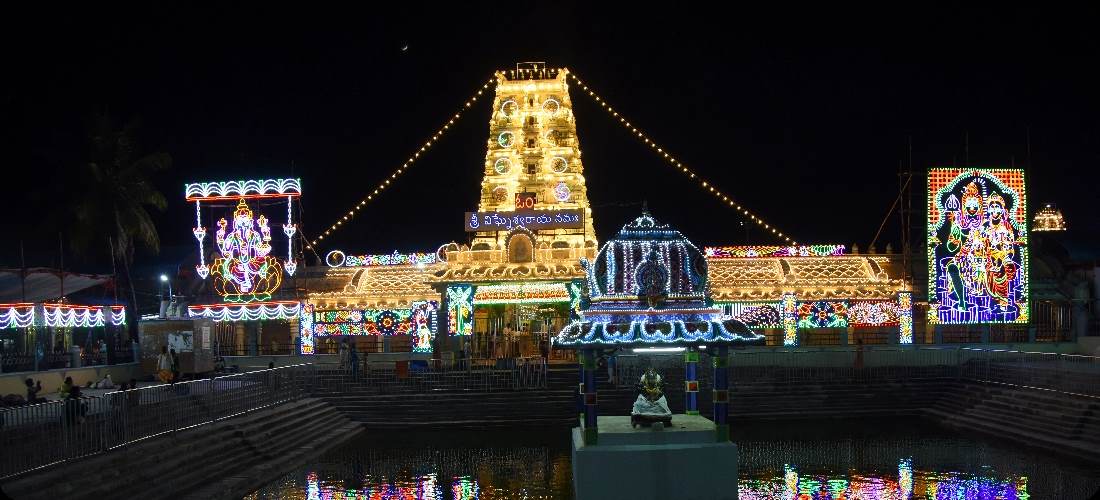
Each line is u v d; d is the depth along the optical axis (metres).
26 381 32.47
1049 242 60.09
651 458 22.53
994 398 38.53
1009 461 30.88
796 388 42.47
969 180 50.47
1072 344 50.53
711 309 23.73
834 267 51.78
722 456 22.64
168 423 28.67
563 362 45.44
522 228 47.22
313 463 32.16
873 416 41.75
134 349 46.72
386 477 29.56
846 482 27.95
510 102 50.88
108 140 52.06
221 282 51.09
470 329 47.66
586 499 22.44
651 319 23.39
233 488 26.97
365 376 42.38
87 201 50.16
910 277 51.62
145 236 52.75
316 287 52.09
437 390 41.72
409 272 52.25
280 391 37.97
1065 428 33.12
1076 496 25.77
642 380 24.61
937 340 50.62
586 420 23.09
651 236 24.53
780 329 50.41
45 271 43.66
